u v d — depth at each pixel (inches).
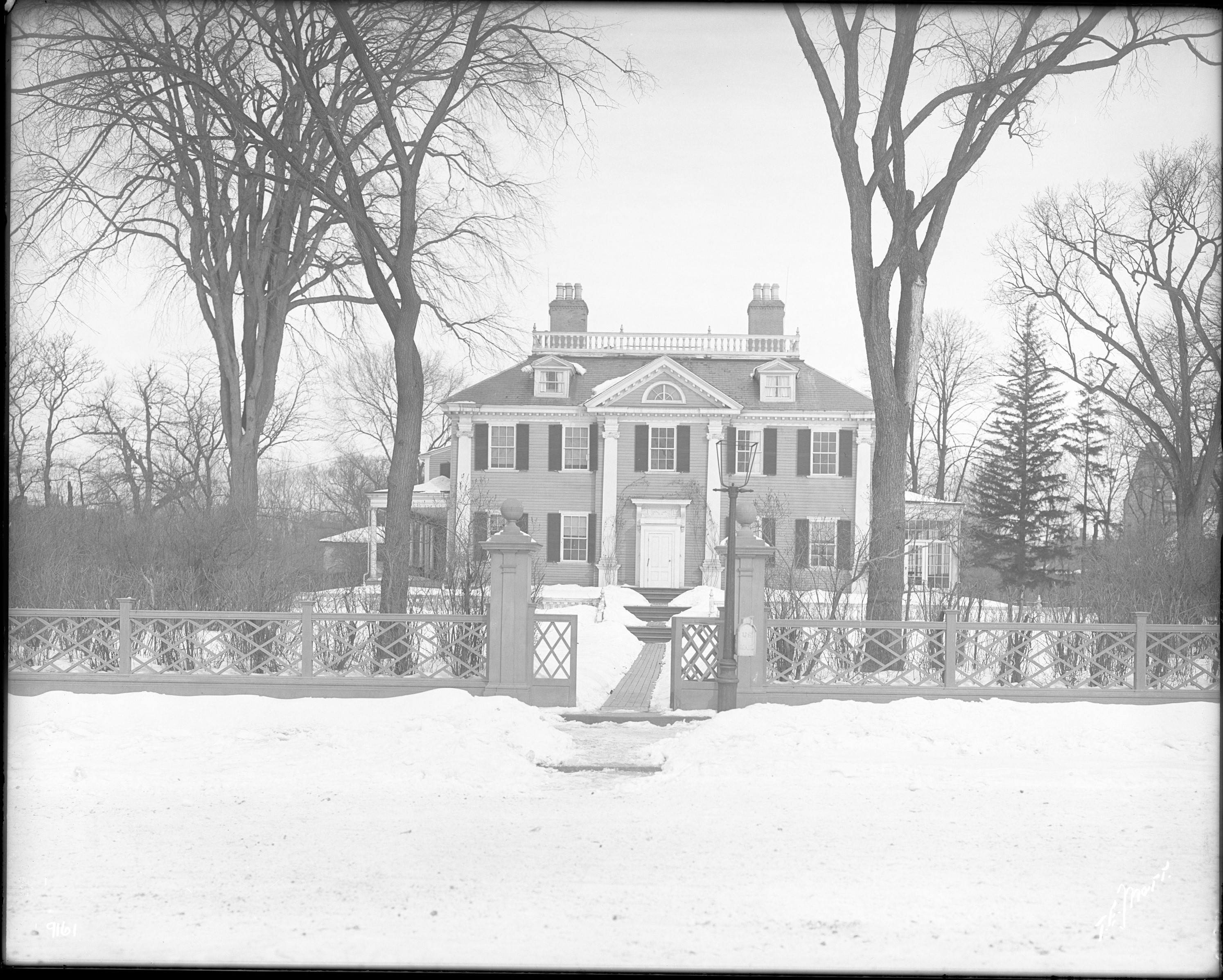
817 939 253.4
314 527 2016.5
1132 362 1489.9
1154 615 704.4
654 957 240.2
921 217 751.7
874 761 445.4
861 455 1658.5
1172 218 1289.4
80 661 585.6
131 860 314.0
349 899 280.7
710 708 577.6
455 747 453.4
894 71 738.2
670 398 1674.5
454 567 761.6
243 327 1179.9
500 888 289.4
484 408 1676.9
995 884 295.7
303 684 575.2
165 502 991.6
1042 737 489.7
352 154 970.7
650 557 1654.8
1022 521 1839.3
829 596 796.0
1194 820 364.2
